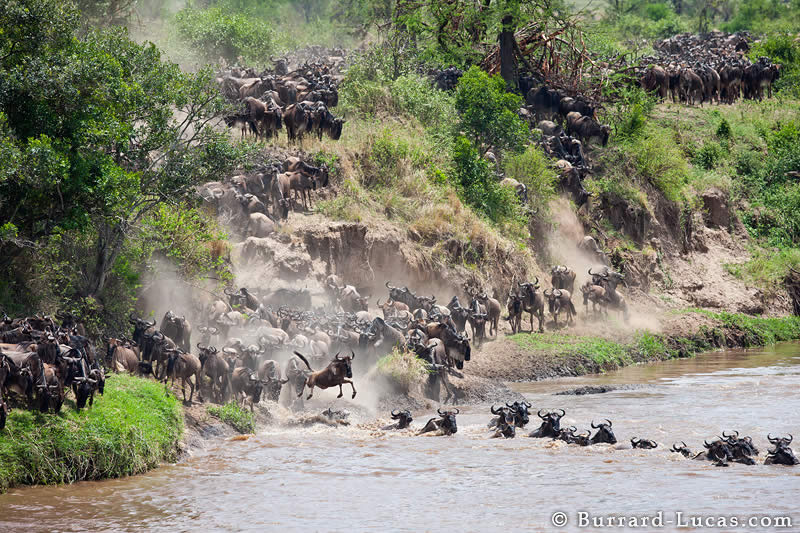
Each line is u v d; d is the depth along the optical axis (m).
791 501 57.09
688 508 55.75
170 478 63.75
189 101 100.44
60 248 88.75
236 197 123.31
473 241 149.62
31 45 81.38
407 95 182.25
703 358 145.25
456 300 125.31
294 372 86.50
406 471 66.06
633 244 185.75
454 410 94.12
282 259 118.25
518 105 182.50
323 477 64.19
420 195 152.25
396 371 95.25
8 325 68.31
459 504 57.19
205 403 80.81
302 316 102.94
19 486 59.53
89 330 85.50
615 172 194.38
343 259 130.50
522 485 61.94
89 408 66.62
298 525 52.94
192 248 101.06
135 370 79.88
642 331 150.25
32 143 73.75
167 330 86.19
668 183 197.38
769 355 148.00
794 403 94.81
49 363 64.62
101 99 83.62
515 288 151.62
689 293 183.62
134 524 52.97
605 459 70.00
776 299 191.50
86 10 157.62
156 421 70.25
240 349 84.50
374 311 125.75
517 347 127.75
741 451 69.00
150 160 96.38
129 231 92.25
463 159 165.12
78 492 59.38
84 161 79.25
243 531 51.91
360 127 165.50
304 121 145.75
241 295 103.00
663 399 99.00
